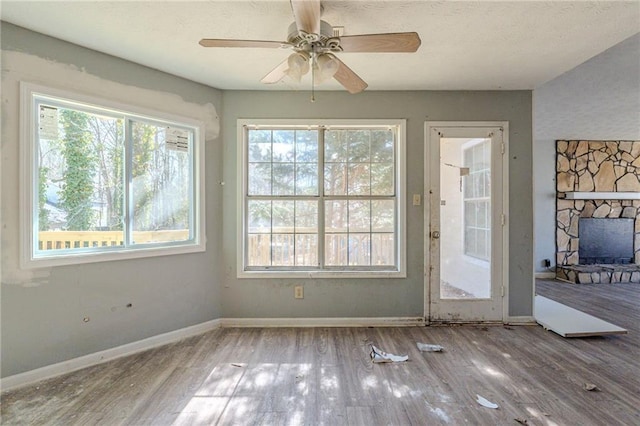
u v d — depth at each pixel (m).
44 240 2.26
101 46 2.35
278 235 3.27
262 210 3.27
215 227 3.15
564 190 5.51
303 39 1.72
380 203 3.28
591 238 5.52
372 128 3.27
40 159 2.23
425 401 1.94
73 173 2.38
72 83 2.31
